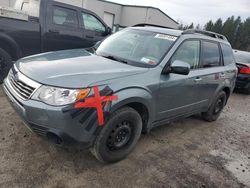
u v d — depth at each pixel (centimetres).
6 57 538
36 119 269
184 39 402
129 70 325
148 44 392
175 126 496
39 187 269
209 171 356
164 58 362
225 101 573
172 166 350
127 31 447
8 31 539
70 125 262
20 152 320
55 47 630
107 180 297
